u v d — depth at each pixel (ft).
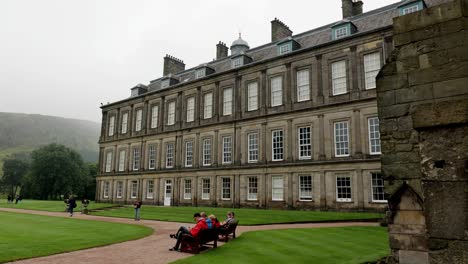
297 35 112.88
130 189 144.56
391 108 25.86
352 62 88.94
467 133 14.83
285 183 96.22
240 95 112.16
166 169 130.11
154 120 141.79
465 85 21.27
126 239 46.47
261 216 75.20
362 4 107.34
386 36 83.87
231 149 111.14
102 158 162.30
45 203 149.48
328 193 88.07
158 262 32.35
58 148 254.88
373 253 34.86
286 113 99.04
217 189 112.37
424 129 16.02
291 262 31.01
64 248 38.86
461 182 14.70
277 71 104.12
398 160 25.70
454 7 22.16
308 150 94.53
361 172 83.66
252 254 34.71
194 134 123.75
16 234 49.49
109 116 163.94
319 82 94.02
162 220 75.56
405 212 25.39
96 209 109.50
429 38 23.24
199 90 125.39
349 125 87.35
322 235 46.85
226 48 144.46
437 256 14.96
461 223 14.49
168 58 155.43
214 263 30.96
